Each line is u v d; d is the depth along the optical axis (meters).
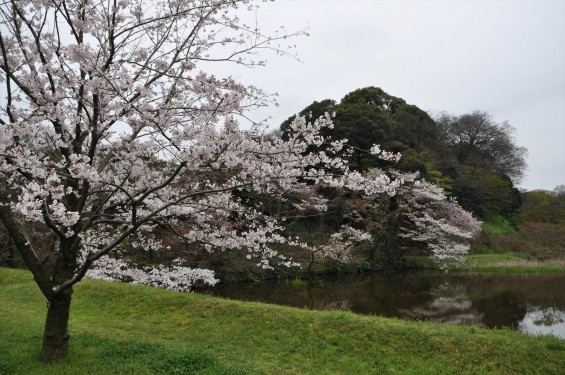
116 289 12.20
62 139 6.18
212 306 10.57
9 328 8.46
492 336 8.59
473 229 28.52
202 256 17.84
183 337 9.12
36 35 6.32
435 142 37.88
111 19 6.64
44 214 5.46
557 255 31.72
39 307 11.15
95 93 5.52
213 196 7.87
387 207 25.17
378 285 20.19
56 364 6.37
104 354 7.10
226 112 5.77
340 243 23.25
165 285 11.88
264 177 6.30
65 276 6.69
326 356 8.38
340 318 9.55
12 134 4.99
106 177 6.84
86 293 12.16
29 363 6.37
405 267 26.31
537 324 13.01
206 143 5.44
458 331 8.91
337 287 19.52
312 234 23.19
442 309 15.02
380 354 8.38
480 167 45.75
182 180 7.39
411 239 27.23
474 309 15.07
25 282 14.05
